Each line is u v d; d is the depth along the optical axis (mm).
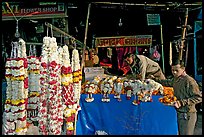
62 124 3176
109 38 7383
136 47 7473
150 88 3318
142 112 3242
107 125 3406
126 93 3416
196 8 5184
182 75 3299
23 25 5457
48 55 2902
